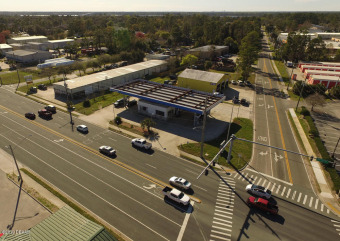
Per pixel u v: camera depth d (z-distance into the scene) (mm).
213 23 180625
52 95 76938
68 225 24750
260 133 54625
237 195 35781
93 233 23000
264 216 32062
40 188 36125
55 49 141375
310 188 37688
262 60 135625
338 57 122062
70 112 64125
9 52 127062
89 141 49969
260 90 84688
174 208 33062
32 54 121125
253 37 120125
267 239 28703
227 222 30953
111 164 42406
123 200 34219
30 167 41156
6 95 76188
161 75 100375
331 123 60094
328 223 31312
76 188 36344
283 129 56781
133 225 30156
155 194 35594
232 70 110375
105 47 156250
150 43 159000
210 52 127938
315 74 94125
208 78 76688
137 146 48219
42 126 56156
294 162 44281
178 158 44719
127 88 68438
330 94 80125
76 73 103250
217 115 63875
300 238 28984
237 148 48344
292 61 128750
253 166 42906
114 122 58438
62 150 46469
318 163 44000
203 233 29281
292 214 32562
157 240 28234
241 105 70875
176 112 63125
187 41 188250
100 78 83062
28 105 68688
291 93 81938
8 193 35000
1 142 48719
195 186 37375
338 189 36125
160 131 54812
